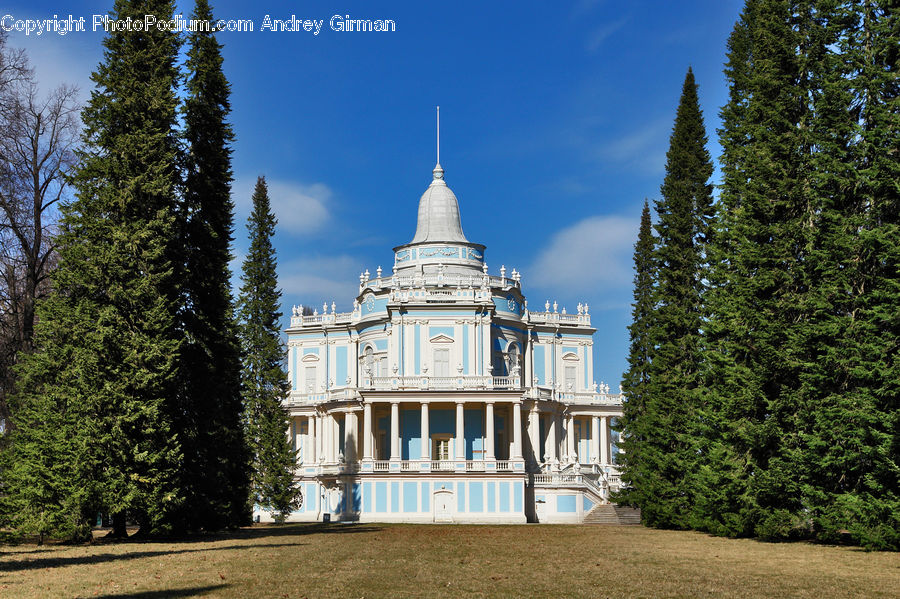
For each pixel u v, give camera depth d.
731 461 38.50
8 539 37.28
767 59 39.59
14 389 45.84
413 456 75.00
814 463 34.38
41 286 49.88
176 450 37.47
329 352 87.62
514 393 72.69
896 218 34.75
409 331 77.56
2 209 46.44
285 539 40.09
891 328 33.25
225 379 44.94
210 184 44.75
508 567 27.08
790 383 37.44
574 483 71.12
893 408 32.78
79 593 20.42
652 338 52.62
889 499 32.28
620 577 24.31
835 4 37.16
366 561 28.67
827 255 35.06
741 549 33.81
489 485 69.75
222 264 44.72
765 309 37.88
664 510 49.31
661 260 52.94
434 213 86.19
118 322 37.56
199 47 45.94
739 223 40.94
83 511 36.34
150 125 39.94
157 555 30.41
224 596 20.05
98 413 36.47
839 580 23.64
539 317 86.88
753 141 42.00
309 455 85.88
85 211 39.03
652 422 51.66
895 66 35.59
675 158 52.66
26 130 47.59
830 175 35.34
